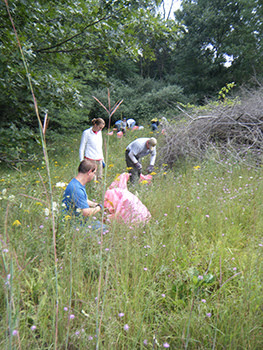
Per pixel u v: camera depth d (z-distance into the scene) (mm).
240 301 1885
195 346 1663
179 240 2943
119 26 6453
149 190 4410
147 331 1801
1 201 3330
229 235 3074
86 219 3070
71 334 1673
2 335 1481
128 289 2176
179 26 6824
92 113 23844
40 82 6258
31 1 5320
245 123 6684
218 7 26734
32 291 1921
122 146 9469
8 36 5262
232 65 26453
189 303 1906
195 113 8219
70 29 6754
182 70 29141
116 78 27234
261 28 22656
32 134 7180
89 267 2252
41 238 2398
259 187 4305
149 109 23641
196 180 4699
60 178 4387
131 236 2750
